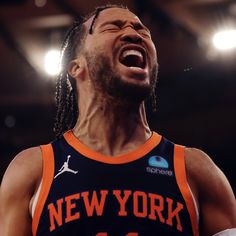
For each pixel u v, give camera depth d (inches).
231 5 297.0
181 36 327.6
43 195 81.2
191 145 387.5
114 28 90.3
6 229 83.4
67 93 101.4
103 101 88.1
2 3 302.4
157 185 81.2
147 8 298.4
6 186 85.5
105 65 87.3
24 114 410.3
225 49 334.0
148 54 90.7
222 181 87.2
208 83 377.7
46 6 301.1
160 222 78.2
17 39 330.3
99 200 79.2
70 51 98.3
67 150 85.9
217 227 84.4
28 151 88.2
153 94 98.5
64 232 77.7
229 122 377.4
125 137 87.8
